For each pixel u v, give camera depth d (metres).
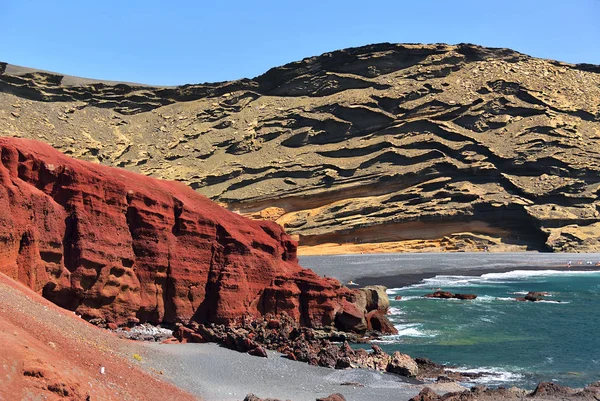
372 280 83.31
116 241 35.16
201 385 26.08
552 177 140.88
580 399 24.83
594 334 45.69
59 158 34.44
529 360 37.28
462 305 60.88
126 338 32.69
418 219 135.25
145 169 154.62
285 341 35.97
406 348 40.34
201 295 38.25
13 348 16.80
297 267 45.09
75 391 17.20
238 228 41.53
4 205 29.19
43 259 31.67
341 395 25.77
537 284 81.38
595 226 135.25
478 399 24.83
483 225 136.50
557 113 155.50
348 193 145.62
